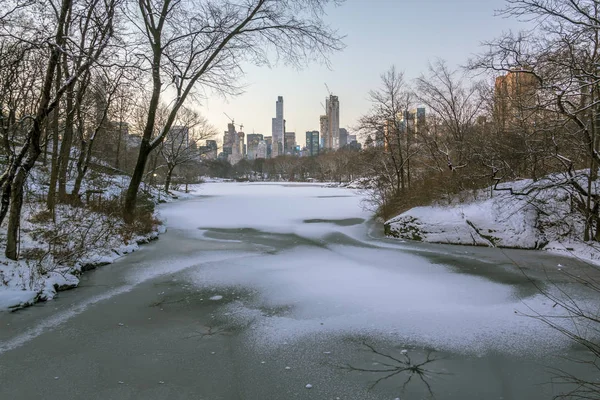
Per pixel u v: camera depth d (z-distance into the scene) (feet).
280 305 23.15
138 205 60.95
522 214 42.39
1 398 13.37
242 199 116.67
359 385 14.24
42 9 30.32
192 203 102.17
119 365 15.79
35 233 33.01
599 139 37.19
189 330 19.43
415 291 25.93
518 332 18.99
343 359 16.30
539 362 15.99
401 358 16.40
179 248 41.29
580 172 39.50
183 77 48.16
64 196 50.34
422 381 14.51
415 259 36.14
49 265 27.53
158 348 17.37
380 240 46.93
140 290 26.17
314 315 21.45
